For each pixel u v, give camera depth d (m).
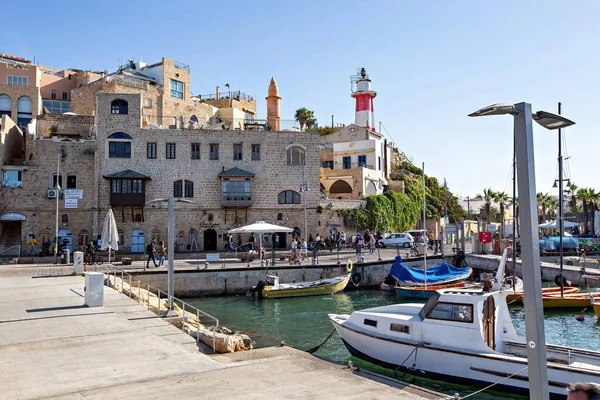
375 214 60.38
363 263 38.59
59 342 14.62
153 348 14.05
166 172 52.75
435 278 35.00
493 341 16.27
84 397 10.04
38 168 50.34
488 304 16.41
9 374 11.55
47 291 24.58
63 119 57.44
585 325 25.73
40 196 50.19
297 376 11.77
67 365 12.34
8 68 66.81
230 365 12.67
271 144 55.19
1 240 50.56
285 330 24.55
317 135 56.25
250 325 25.83
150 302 26.42
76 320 17.80
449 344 16.23
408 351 16.88
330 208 56.50
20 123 63.41
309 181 55.78
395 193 66.81
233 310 29.98
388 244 55.75
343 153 71.69
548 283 39.28
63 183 51.06
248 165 54.50
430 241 58.12
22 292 24.25
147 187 52.22
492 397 14.93
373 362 18.12
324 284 34.81
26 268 36.12
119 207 51.62
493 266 41.75
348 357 19.42
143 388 10.66
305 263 39.50
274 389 10.73
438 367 16.16
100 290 20.80
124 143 52.16
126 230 51.66
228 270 35.16
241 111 83.69
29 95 63.94
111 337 15.30
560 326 25.53
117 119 52.16
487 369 15.07
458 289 17.52
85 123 58.09
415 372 16.72
